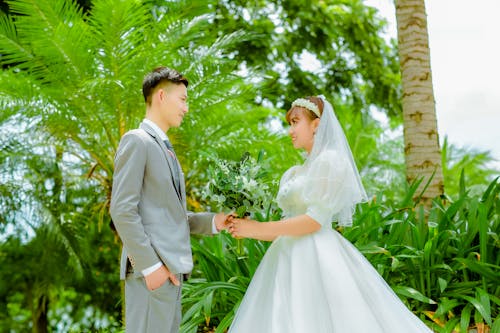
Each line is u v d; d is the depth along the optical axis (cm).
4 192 662
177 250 253
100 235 855
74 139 628
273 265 297
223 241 401
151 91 271
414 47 483
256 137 685
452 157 1038
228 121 681
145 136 255
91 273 872
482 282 347
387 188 905
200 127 645
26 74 630
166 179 256
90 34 577
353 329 261
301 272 277
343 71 1034
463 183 423
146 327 248
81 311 912
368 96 1069
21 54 593
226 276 379
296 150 687
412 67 482
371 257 362
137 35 587
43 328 866
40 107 591
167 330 250
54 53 566
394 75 1079
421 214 382
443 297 351
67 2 576
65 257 770
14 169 658
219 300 374
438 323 334
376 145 994
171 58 600
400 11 494
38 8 559
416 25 486
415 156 471
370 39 1017
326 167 281
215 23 908
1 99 580
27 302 893
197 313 347
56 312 927
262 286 294
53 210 714
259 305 290
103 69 582
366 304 269
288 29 988
